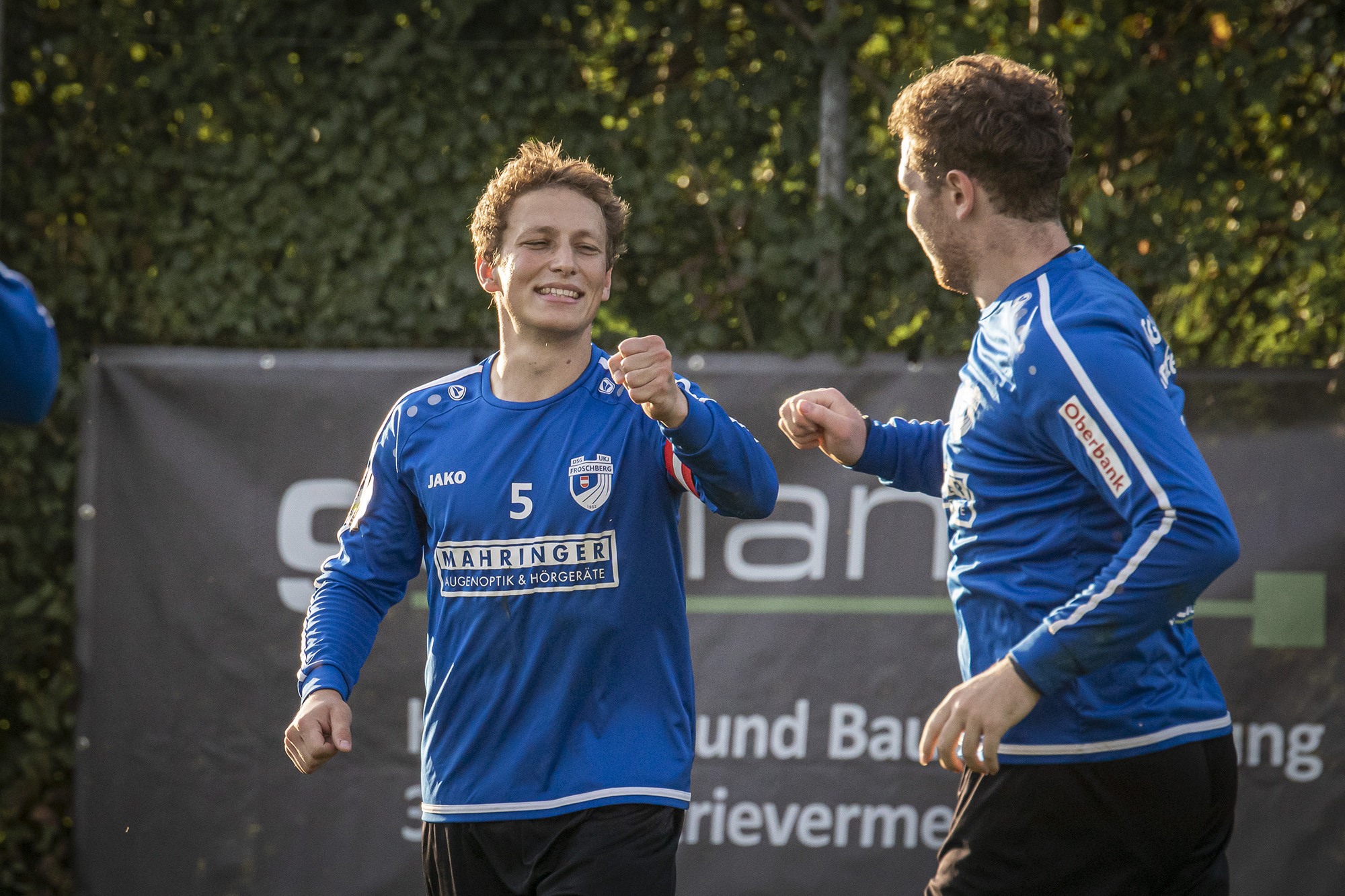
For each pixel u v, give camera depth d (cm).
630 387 530
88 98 1159
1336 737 1101
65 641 1173
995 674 492
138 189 1165
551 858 596
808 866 1123
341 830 1135
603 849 579
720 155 1160
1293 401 1117
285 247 1175
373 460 654
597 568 598
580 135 1155
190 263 1170
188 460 1149
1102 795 531
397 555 652
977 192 562
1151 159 1147
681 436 549
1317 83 1135
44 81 1162
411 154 1155
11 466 1155
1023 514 544
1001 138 552
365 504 650
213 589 1147
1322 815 1101
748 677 1130
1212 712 544
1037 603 536
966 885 564
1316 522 1111
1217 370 1121
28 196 1165
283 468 1150
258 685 1145
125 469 1152
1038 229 562
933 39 1142
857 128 1141
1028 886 550
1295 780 1104
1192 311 1156
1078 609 480
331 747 576
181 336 1179
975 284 581
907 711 1127
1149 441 483
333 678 603
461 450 617
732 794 1127
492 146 1162
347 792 1137
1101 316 511
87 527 1152
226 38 1156
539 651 597
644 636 606
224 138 1171
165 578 1147
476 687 608
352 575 640
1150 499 478
